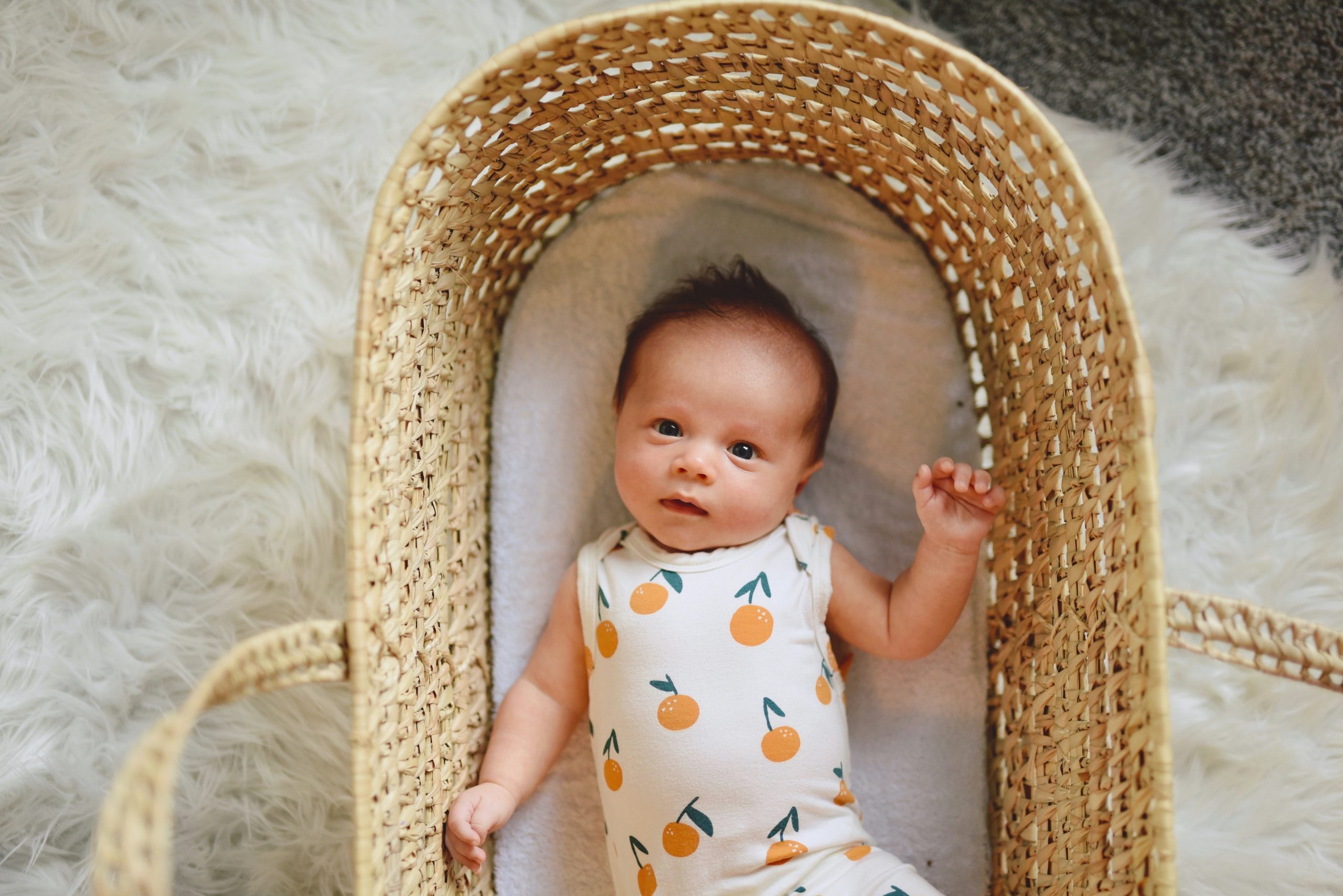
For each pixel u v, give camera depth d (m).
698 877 1.09
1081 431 1.04
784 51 1.08
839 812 1.13
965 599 1.19
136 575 1.34
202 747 1.31
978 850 1.28
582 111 1.18
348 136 1.38
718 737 1.10
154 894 0.71
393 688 1.03
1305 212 1.44
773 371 1.17
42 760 1.30
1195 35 1.48
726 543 1.19
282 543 1.34
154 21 1.37
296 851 1.32
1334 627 1.34
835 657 1.27
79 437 1.35
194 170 1.38
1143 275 1.40
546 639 1.27
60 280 1.36
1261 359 1.38
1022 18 1.49
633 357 1.23
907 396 1.35
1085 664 1.03
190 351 1.36
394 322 1.06
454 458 1.25
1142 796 0.89
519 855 1.30
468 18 1.39
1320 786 1.31
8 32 1.36
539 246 1.38
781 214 1.36
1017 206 1.09
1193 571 1.37
